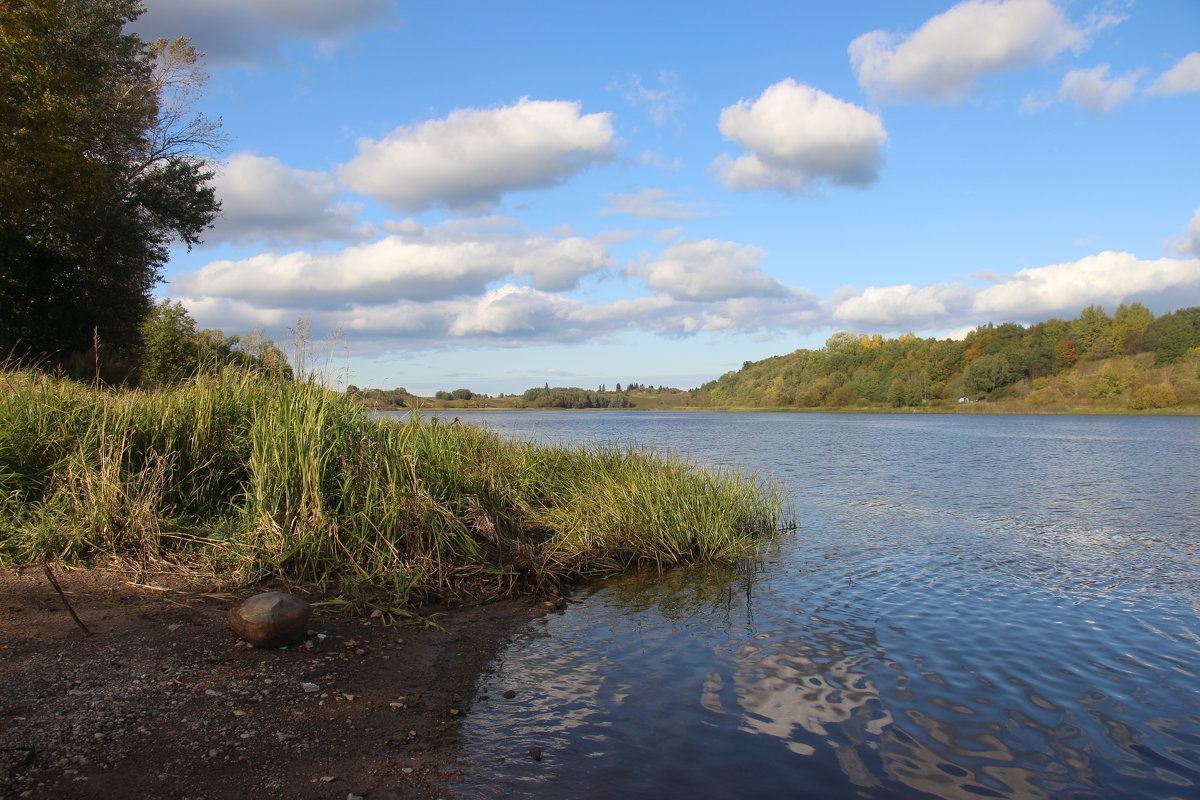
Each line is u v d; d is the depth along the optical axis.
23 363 16.05
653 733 4.17
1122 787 3.75
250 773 3.32
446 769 3.59
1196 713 4.69
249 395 7.99
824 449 31.38
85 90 20.86
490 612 6.44
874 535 11.17
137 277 24.52
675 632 6.11
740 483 12.05
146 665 4.28
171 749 3.43
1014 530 11.81
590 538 8.69
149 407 7.75
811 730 4.30
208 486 7.16
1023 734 4.34
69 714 3.61
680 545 9.05
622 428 51.38
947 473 21.41
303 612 4.93
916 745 4.15
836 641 5.97
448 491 8.22
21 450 6.80
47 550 5.81
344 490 6.79
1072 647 5.95
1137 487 18.19
